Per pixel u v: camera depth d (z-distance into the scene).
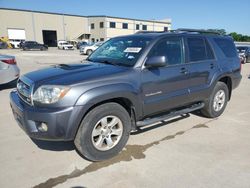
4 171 3.11
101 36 59.75
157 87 3.80
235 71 5.38
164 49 3.96
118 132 3.47
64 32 59.50
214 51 4.91
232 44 5.50
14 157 3.44
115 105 3.34
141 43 3.91
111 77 3.29
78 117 2.99
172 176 3.05
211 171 3.17
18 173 3.07
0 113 5.29
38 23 55.50
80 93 2.98
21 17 53.00
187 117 5.23
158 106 3.89
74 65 3.81
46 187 2.81
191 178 3.01
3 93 7.14
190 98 4.42
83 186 2.84
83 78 3.13
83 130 3.14
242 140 4.11
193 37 4.53
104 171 3.14
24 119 3.09
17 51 34.31
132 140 4.04
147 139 4.08
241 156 3.56
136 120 3.69
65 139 3.04
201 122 4.94
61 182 2.91
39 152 3.59
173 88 4.06
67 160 3.39
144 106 3.68
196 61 4.48
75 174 3.07
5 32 51.69
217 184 2.90
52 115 2.90
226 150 3.74
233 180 2.98
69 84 2.98
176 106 4.26
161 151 3.68
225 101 5.30
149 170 3.17
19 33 53.47
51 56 23.84
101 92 3.11
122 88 3.30
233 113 5.62
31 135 3.08
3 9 50.59
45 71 3.57
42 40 56.75
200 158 3.48
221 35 5.31
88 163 3.33
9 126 4.55
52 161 3.36
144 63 3.63
